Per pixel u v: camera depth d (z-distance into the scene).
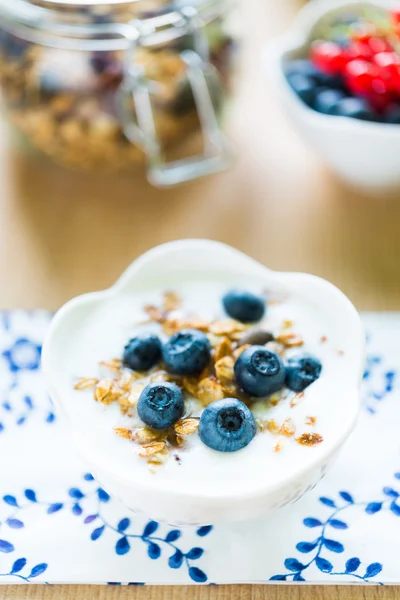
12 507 0.32
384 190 0.43
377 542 0.31
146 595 0.31
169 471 0.30
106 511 0.32
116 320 0.34
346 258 0.41
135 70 0.40
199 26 0.41
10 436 0.34
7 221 0.43
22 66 0.41
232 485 0.29
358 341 0.32
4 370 0.36
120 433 0.31
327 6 0.46
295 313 0.34
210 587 0.31
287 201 0.44
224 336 0.33
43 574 0.31
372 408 0.35
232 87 0.45
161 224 0.43
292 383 0.32
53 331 0.33
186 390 0.32
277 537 0.32
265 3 0.54
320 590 0.31
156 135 0.43
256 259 0.41
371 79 0.41
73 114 0.41
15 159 0.46
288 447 0.30
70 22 0.40
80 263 0.41
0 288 0.40
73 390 0.32
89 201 0.44
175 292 0.35
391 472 0.33
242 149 0.47
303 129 0.42
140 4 0.39
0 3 0.40
